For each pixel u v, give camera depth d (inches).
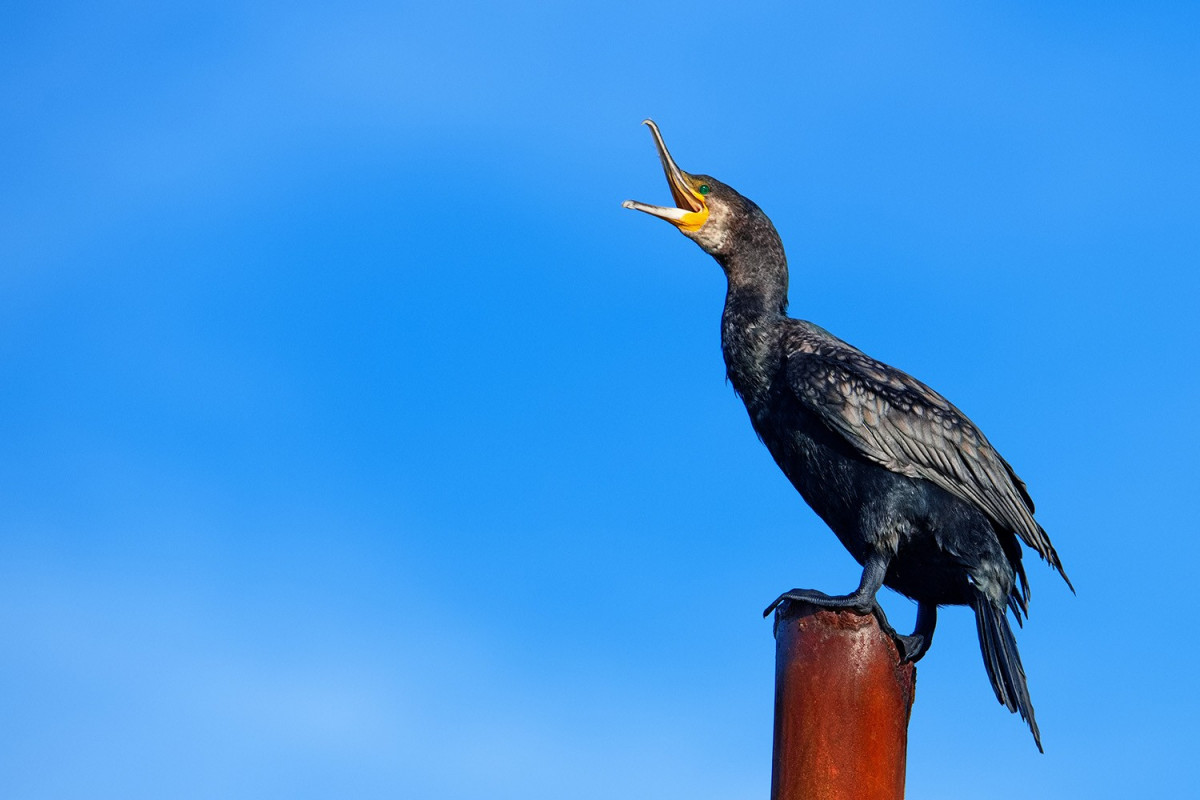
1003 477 479.2
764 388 497.7
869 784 353.7
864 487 469.7
